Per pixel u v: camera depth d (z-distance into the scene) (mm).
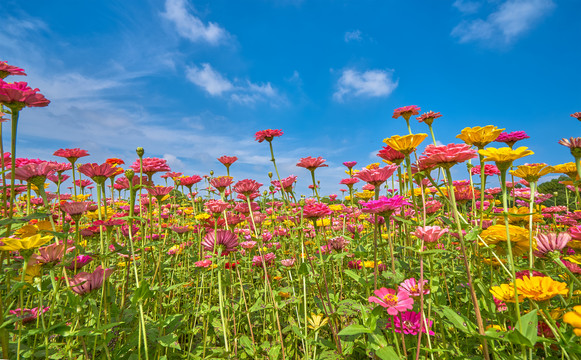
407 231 856
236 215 1021
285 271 1234
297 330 700
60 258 571
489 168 933
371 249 1035
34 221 796
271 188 1318
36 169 617
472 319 704
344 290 967
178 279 1104
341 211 1404
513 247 580
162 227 1374
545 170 516
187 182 1107
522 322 433
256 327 1003
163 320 713
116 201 1618
